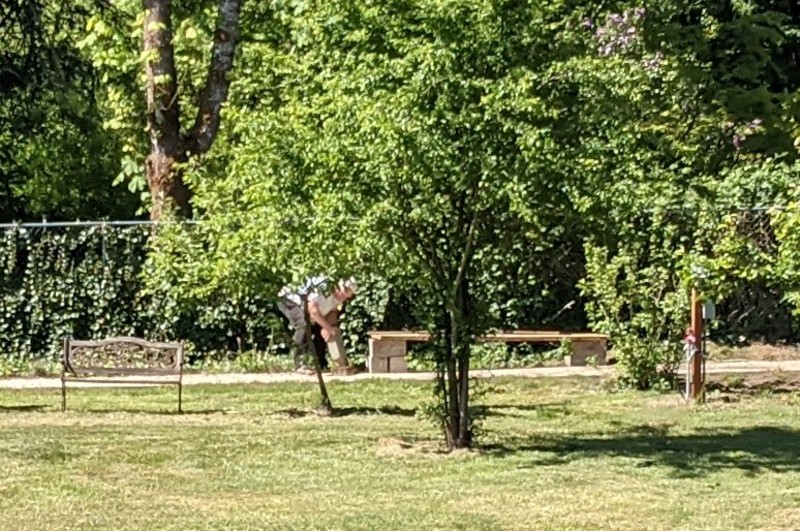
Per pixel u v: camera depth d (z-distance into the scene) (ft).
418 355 69.77
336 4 41.45
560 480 40.78
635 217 48.75
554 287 73.31
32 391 62.85
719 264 43.75
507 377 65.98
